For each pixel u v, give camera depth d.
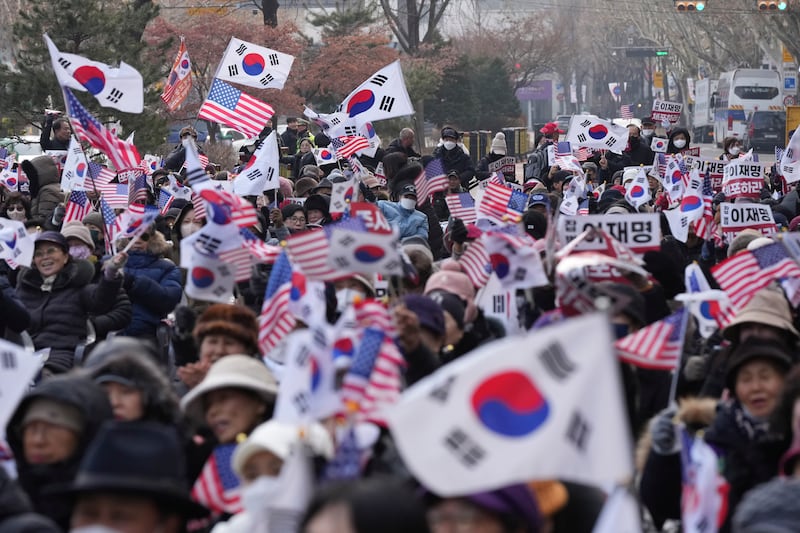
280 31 162.25
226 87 52.88
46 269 36.53
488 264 32.06
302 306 25.53
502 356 13.95
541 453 13.70
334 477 15.60
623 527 15.01
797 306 29.28
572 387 13.80
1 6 128.12
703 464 17.52
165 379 22.45
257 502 17.61
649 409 26.75
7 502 17.72
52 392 19.97
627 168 70.56
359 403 18.31
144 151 98.38
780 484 15.09
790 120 146.00
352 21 181.88
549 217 30.69
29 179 62.28
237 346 25.50
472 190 79.12
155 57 105.81
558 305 26.38
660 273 37.47
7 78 95.50
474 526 14.74
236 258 30.56
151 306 37.53
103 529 15.82
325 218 50.59
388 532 13.30
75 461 20.03
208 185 30.02
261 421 22.19
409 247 35.12
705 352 30.06
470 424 13.86
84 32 94.94
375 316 21.38
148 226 37.91
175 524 16.48
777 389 21.34
